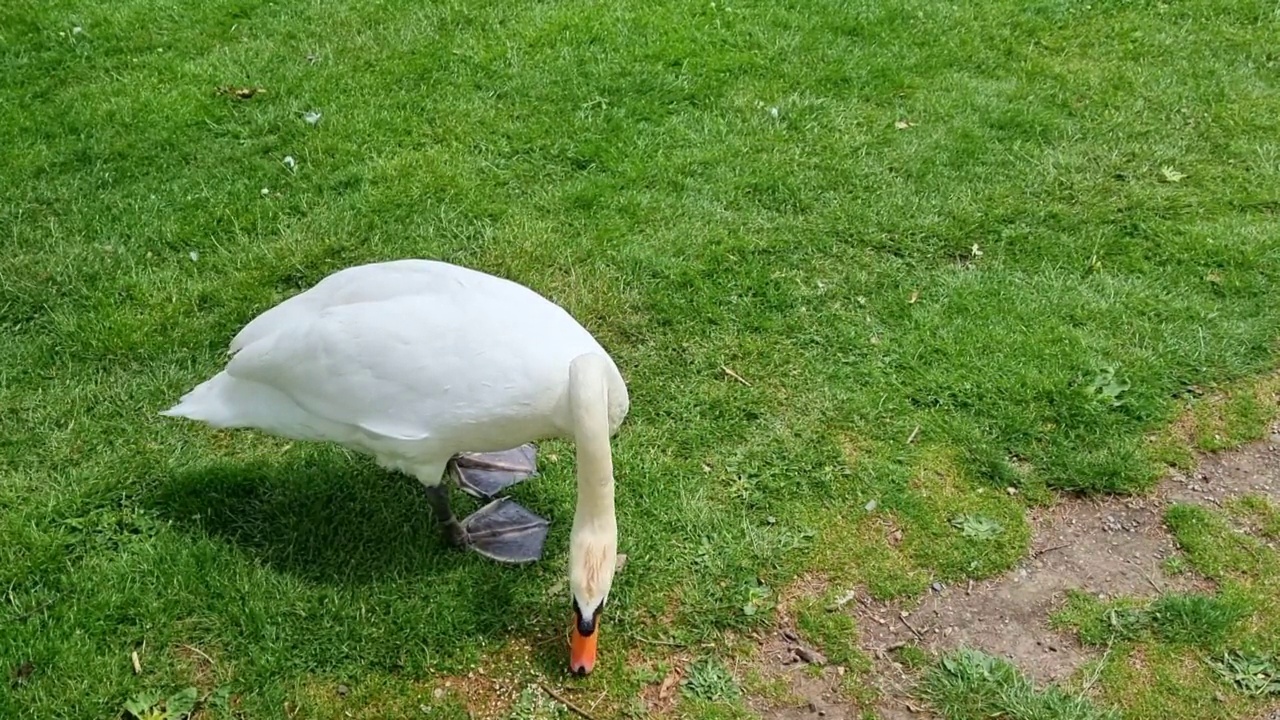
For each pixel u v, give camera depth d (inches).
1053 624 72.2
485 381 66.4
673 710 67.7
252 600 71.6
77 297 94.9
